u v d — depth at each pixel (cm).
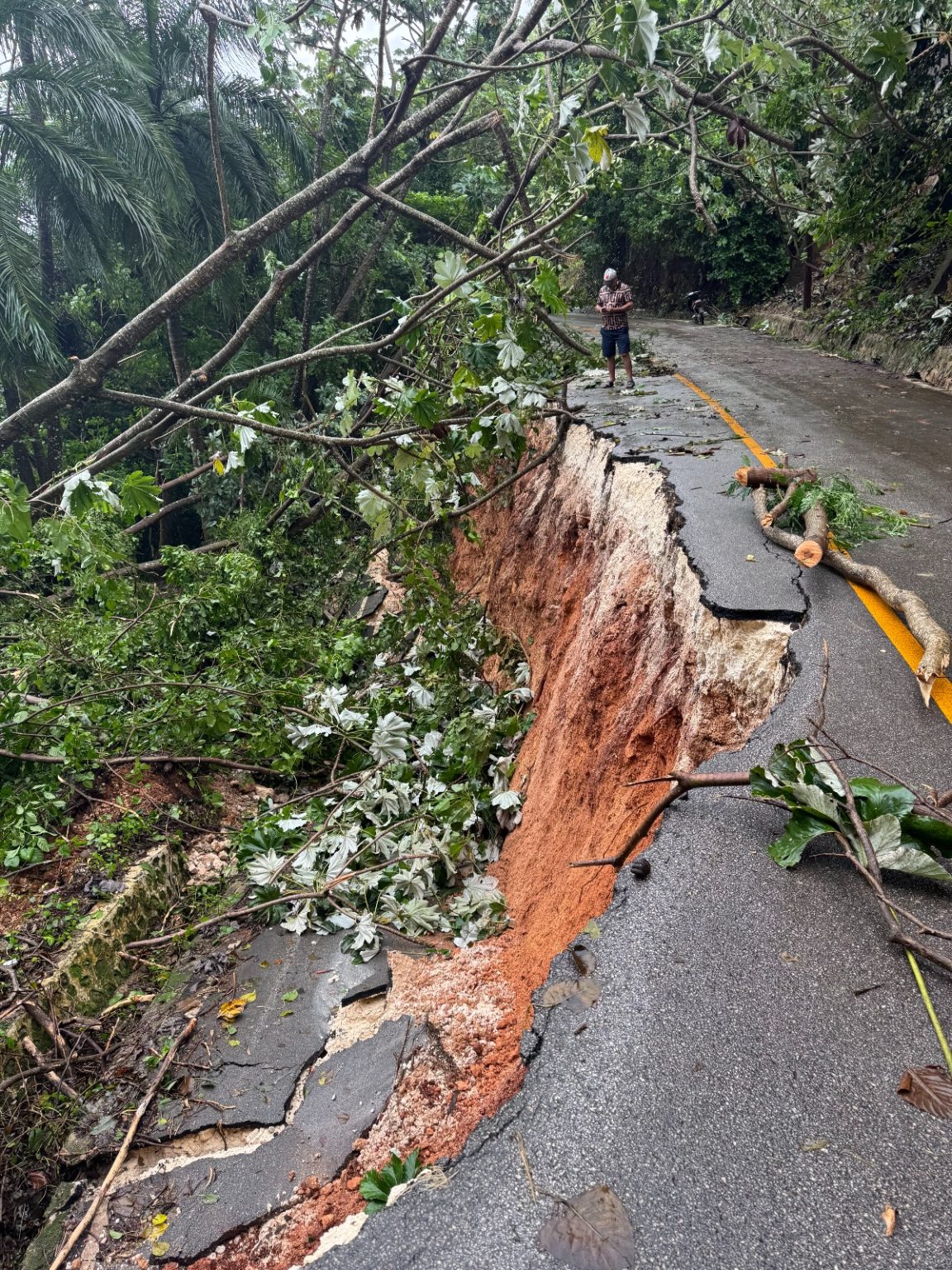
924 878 293
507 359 829
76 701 841
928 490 671
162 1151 487
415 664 1063
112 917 635
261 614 1192
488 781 839
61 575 1062
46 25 1348
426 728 934
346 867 712
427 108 725
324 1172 435
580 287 3362
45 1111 502
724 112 751
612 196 2620
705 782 337
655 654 572
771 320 2216
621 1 608
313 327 1948
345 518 1455
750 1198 201
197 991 606
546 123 939
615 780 561
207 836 793
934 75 1102
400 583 1469
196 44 1698
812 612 468
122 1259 419
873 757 350
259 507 1391
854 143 1195
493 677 1014
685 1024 249
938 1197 197
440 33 681
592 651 666
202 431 1714
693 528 596
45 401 677
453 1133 422
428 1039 507
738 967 266
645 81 693
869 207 1266
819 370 1354
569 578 853
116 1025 574
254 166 1777
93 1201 450
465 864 732
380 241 2014
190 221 1722
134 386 2102
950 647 407
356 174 727
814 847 314
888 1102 221
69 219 1512
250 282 2000
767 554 548
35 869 671
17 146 1388
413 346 851
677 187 2306
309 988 602
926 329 1309
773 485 631
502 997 537
